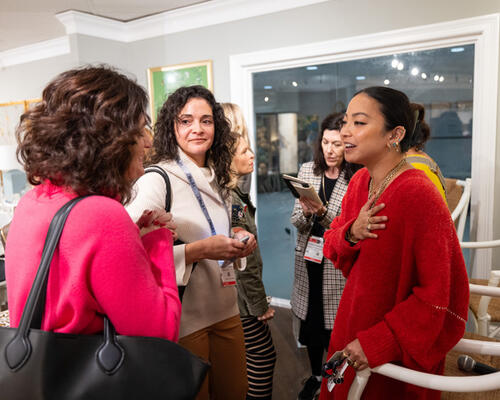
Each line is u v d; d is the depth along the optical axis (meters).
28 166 0.67
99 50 3.54
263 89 3.32
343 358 1.00
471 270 2.66
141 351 0.64
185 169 1.26
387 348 0.96
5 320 1.50
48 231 0.64
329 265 1.91
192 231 1.24
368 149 1.04
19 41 4.20
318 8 2.86
